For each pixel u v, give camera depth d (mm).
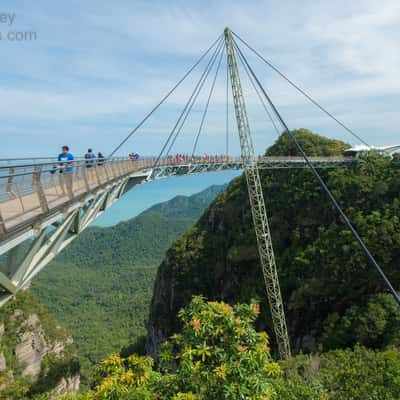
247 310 10453
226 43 55281
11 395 58969
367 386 19516
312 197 77375
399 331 43031
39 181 12945
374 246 56000
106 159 27578
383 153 85562
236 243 85312
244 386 9039
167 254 108750
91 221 25016
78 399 10633
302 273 64500
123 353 122625
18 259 12555
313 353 51469
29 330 73938
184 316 10766
